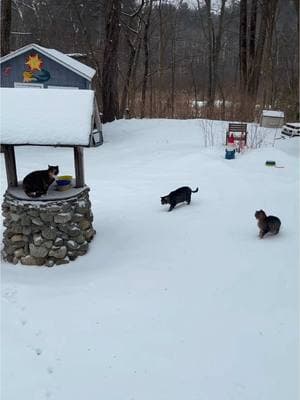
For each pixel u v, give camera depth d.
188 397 2.34
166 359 2.61
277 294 3.11
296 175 5.91
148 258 3.79
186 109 12.43
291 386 2.35
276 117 9.05
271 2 12.07
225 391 2.35
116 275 3.55
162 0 14.96
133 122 9.94
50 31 16.11
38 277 3.60
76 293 3.33
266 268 3.44
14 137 3.58
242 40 12.47
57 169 3.80
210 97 13.41
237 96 11.97
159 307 3.09
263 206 4.71
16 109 3.72
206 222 4.38
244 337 2.71
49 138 3.56
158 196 5.33
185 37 19.14
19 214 3.72
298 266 3.43
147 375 2.50
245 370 2.47
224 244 3.89
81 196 3.95
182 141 8.23
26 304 3.20
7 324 2.98
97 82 12.56
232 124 7.34
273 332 2.73
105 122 10.40
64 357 2.68
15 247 3.81
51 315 3.07
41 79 8.24
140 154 7.68
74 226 3.85
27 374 2.57
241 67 12.66
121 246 4.06
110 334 2.85
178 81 18.20
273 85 13.32
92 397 2.39
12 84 8.32
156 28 17.39
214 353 2.62
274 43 16.69
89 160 7.51
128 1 14.52
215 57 14.05
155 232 4.28
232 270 3.46
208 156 6.77
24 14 16.84
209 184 5.62
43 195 3.80
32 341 2.83
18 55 8.15
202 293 3.21
